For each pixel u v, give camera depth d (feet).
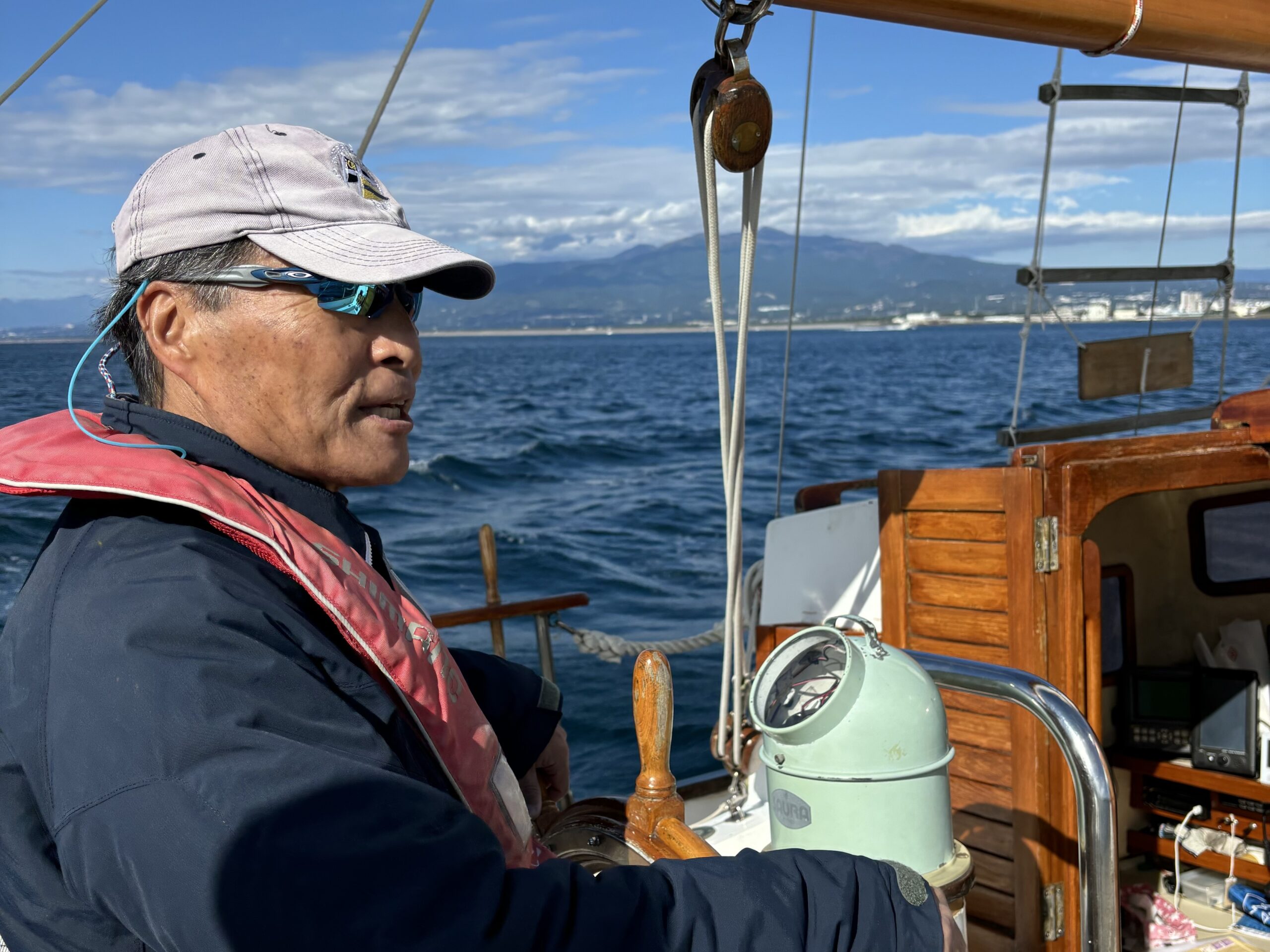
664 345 590.14
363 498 55.83
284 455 3.45
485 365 268.00
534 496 56.95
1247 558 9.82
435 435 91.50
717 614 30.53
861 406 112.88
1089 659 7.30
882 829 4.37
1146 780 9.51
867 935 2.90
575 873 2.76
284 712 2.62
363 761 2.68
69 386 3.21
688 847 3.89
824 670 4.65
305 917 2.34
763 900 2.84
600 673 23.16
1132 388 12.64
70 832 2.53
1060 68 11.70
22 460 2.98
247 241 3.24
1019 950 7.47
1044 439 11.83
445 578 36.86
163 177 3.30
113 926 2.85
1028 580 7.23
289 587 3.10
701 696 21.59
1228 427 7.80
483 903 2.52
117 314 3.46
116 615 2.68
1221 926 8.46
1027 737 7.29
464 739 3.50
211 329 3.29
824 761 4.38
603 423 104.27
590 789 17.12
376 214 3.47
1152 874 9.39
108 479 2.91
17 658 2.88
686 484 60.54
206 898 2.33
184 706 2.50
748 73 5.03
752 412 110.11
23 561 27.76
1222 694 8.87
